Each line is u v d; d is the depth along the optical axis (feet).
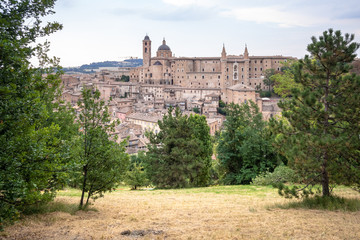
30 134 47.11
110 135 67.92
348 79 65.10
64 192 104.37
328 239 42.83
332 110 66.03
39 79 44.47
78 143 64.75
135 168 161.79
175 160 137.90
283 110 70.69
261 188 114.93
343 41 66.03
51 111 83.15
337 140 59.52
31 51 50.06
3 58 37.76
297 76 70.95
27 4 48.70
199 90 619.26
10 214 40.09
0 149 40.29
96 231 48.34
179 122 141.38
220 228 49.14
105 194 102.83
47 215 58.03
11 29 46.21
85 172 65.87
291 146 67.31
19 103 40.50
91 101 66.39
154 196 97.04
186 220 55.67
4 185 37.83
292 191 69.00
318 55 68.39
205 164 149.89
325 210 62.39
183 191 114.93
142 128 435.12
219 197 91.40
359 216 56.13
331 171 65.57
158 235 45.68
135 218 57.62
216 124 443.32
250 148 137.49
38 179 46.88
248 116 165.37
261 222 52.80
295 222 51.96
